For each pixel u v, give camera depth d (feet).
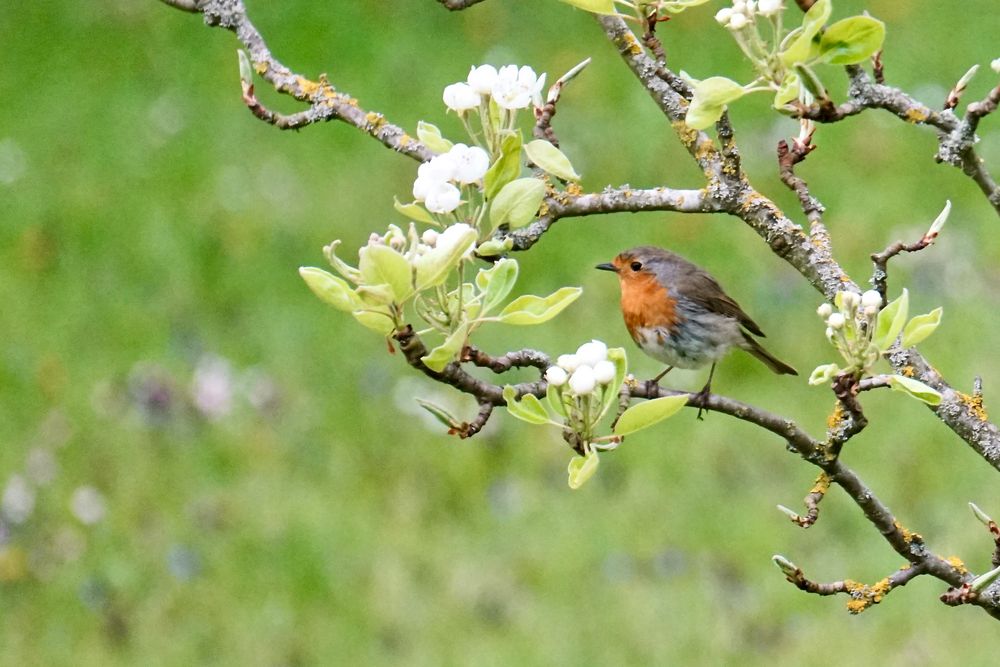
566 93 60.49
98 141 58.13
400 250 14.40
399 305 13.96
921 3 66.74
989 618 35.45
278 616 36.09
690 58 62.39
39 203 53.93
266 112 18.56
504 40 65.10
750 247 49.90
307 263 50.29
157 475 40.19
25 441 41.29
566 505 39.32
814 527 38.45
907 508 38.91
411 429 41.88
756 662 34.42
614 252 49.78
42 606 36.24
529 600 36.40
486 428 41.63
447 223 15.40
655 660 34.58
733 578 36.94
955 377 43.62
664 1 16.16
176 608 36.27
